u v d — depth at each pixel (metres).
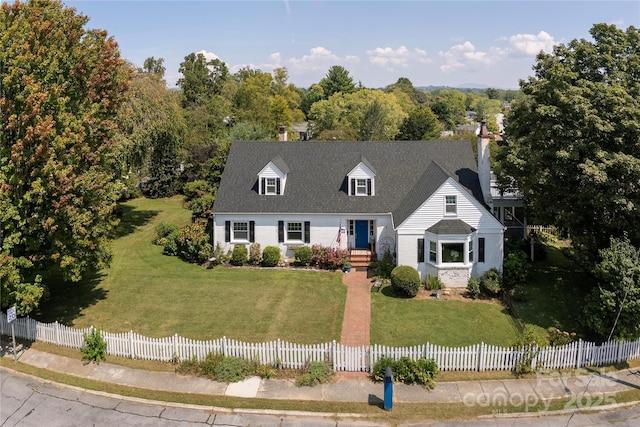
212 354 19.84
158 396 17.86
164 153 48.84
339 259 31.81
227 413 16.94
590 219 26.92
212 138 69.19
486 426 16.17
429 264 29.38
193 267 32.84
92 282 29.72
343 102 106.25
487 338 22.64
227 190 34.91
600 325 21.41
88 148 23.25
